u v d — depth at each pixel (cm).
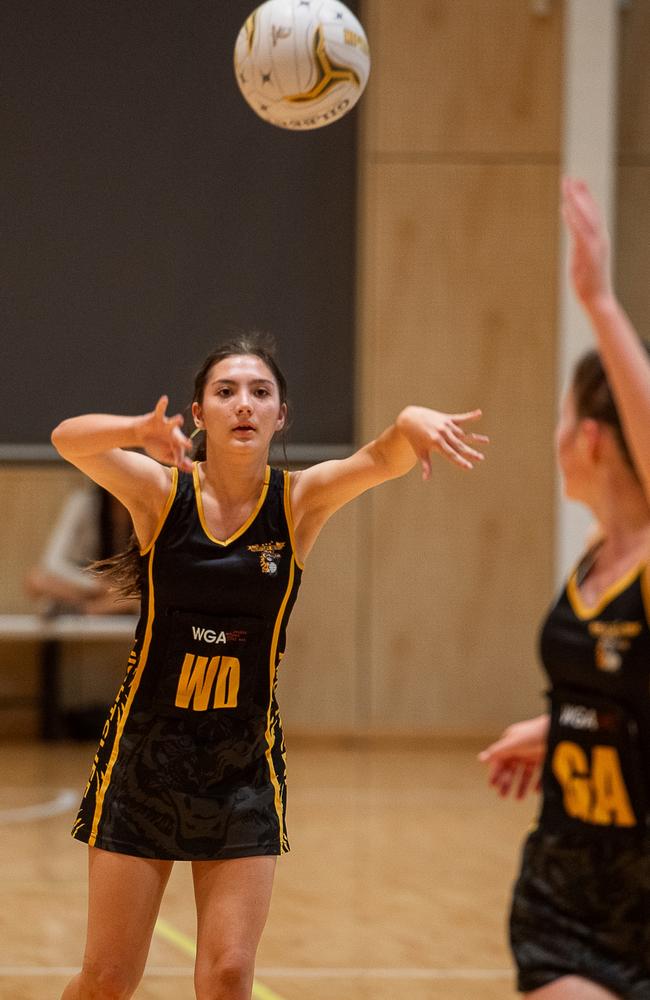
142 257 3247
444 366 3275
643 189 3306
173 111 3244
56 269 3231
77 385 3241
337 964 1512
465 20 3250
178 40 3241
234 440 1009
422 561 3272
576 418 824
